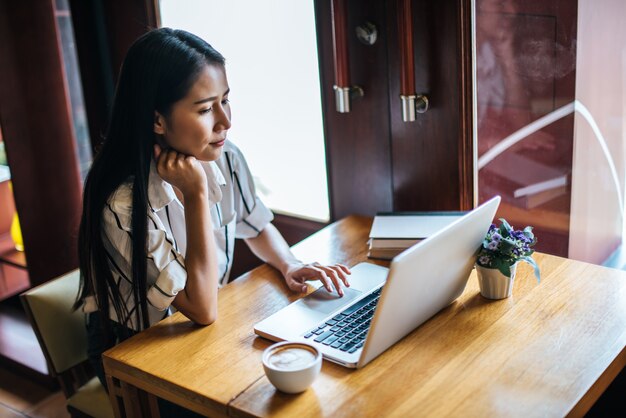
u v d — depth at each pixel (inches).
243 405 53.2
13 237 110.6
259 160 94.5
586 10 67.7
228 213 75.0
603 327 58.8
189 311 64.1
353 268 70.7
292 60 86.0
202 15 91.5
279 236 77.0
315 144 88.1
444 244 56.6
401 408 51.4
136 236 63.7
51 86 98.1
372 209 84.3
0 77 93.4
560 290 64.4
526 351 56.5
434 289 58.8
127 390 61.9
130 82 62.9
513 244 61.3
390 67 76.3
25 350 103.8
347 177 85.0
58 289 72.3
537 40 70.4
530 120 73.3
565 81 70.6
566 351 56.2
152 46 61.7
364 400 52.4
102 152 65.7
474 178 76.8
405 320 57.4
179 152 64.7
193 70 61.2
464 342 58.2
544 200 75.7
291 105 88.4
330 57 81.0
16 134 96.3
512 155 75.4
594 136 71.1
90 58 99.1
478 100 74.8
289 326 61.8
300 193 92.2
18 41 94.2
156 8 93.5
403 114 74.0
